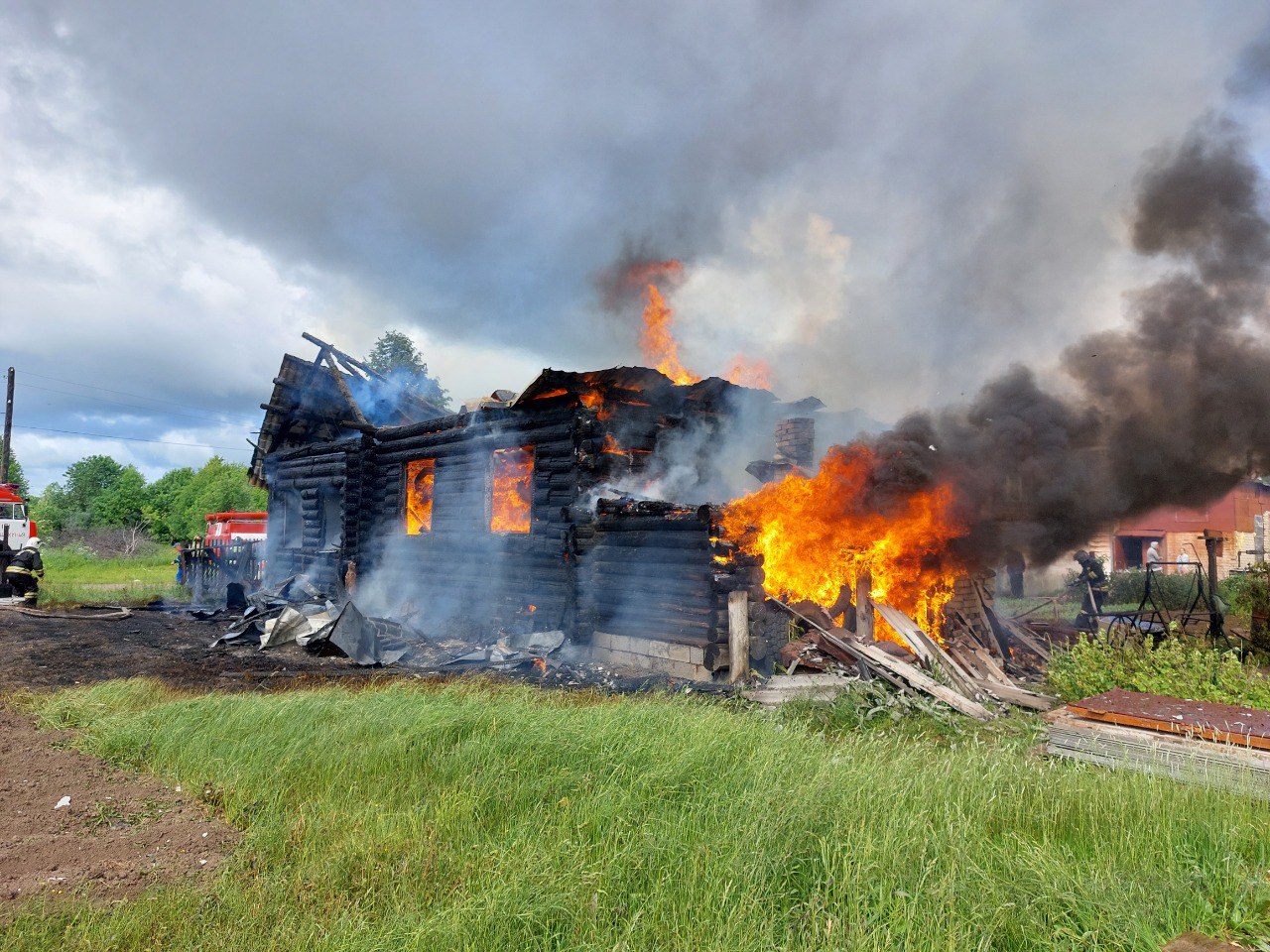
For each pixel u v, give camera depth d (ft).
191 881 12.30
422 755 17.92
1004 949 10.19
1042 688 35.35
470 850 13.01
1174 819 13.93
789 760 16.84
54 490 232.73
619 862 12.00
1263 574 39.11
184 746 19.30
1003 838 13.17
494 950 9.86
